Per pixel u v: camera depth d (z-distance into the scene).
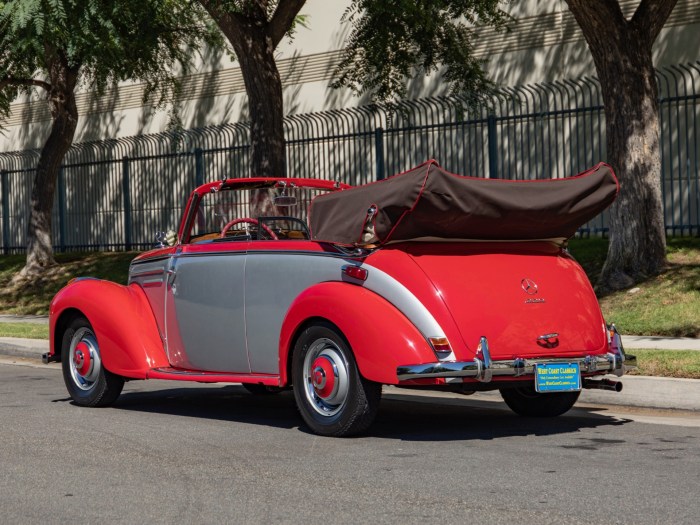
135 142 25.73
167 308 8.63
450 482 5.68
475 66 19.98
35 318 19.25
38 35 15.26
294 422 8.04
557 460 6.27
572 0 14.32
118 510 5.16
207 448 6.87
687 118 18.33
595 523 4.75
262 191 8.74
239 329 7.97
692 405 8.23
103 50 17.08
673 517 4.83
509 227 7.12
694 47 19.16
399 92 20.55
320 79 24.95
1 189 29.42
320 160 24.47
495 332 6.95
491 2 19.06
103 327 8.73
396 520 4.86
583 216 7.39
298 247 7.53
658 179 14.69
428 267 6.96
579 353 7.26
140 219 26.42
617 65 14.55
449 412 8.53
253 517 4.98
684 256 15.42
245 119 26.73
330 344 7.18
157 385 10.81
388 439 7.14
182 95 28.17
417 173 6.78
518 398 8.21
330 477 5.86
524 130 21.23
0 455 6.67
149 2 15.91
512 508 5.05
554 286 7.32
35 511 5.17
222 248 8.12
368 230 7.04
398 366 6.72
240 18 17.02
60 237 27.08
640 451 6.55
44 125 32.31
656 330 12.56
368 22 19.64
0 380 11.17
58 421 8.17
